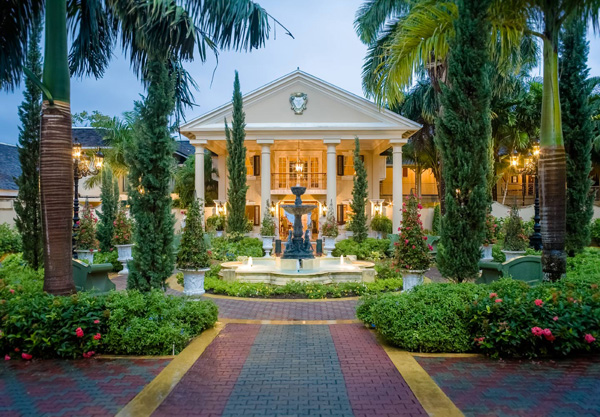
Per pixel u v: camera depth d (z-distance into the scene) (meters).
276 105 21.97
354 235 18.48
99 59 7.45
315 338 5.96
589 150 9.86
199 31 6.29
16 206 9.01
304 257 12.74
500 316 5.22
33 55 9.04
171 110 7.08
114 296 5.74
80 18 7.06
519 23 7.24
